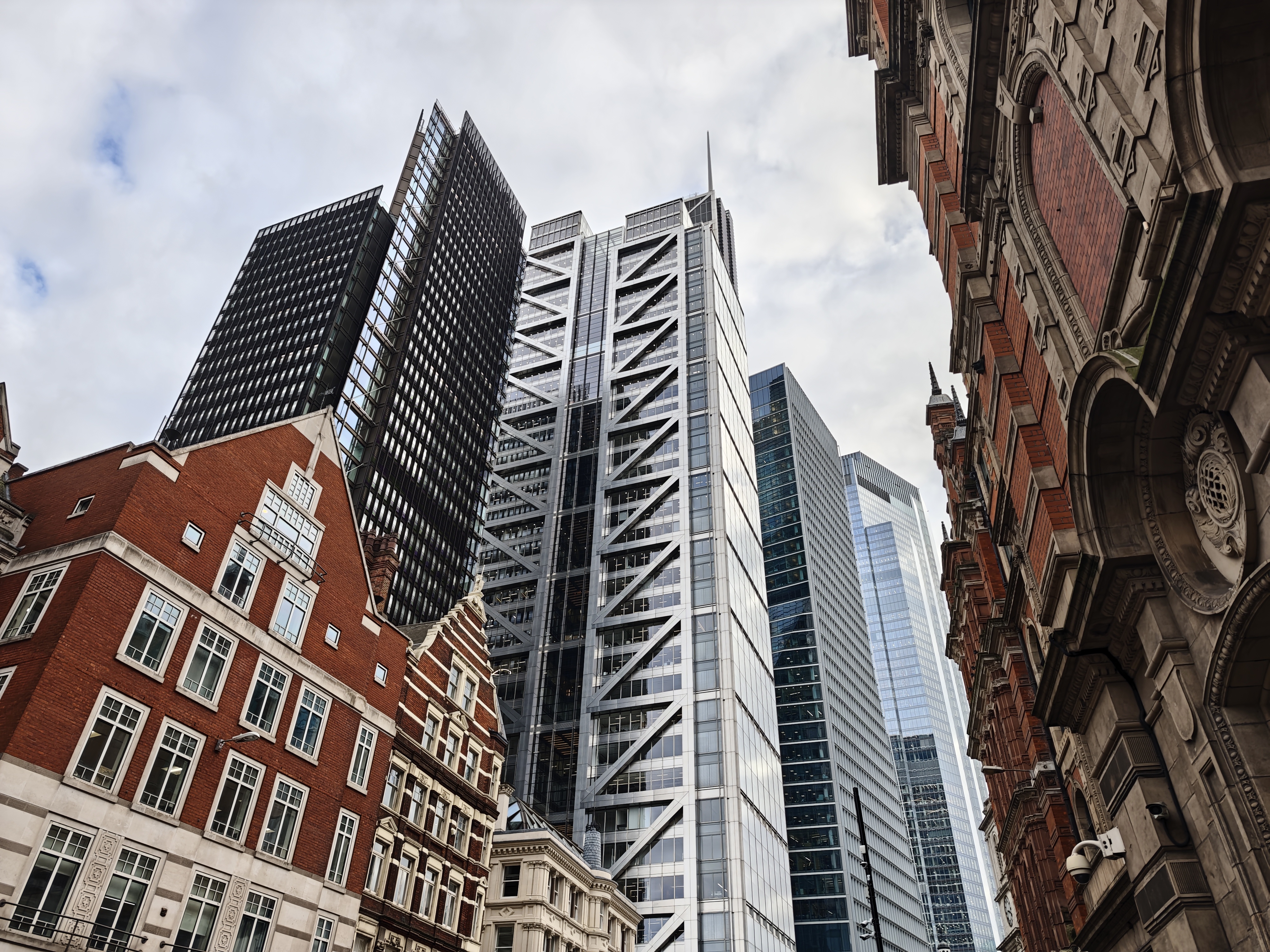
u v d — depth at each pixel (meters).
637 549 131.50
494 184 188.75
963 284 31.08
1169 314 15.34
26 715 22.84
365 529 115.56
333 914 31.17
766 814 108.88
